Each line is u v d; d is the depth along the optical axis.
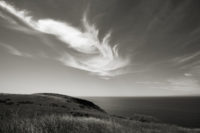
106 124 9.18
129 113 108.56
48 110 18.97
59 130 6.25
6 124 6.38
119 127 9.19
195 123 73.88
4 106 19.05
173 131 14.72
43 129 6.03
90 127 7.66
